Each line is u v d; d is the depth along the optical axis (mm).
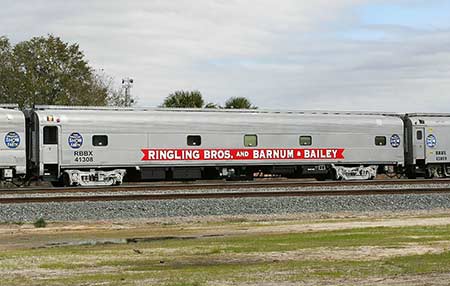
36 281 10227
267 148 38938
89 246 14930
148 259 12320
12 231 18641
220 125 38031
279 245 13828
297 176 40750
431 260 11609
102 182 36250
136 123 36656
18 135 34688
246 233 16891
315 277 10195
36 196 25797
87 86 62281
